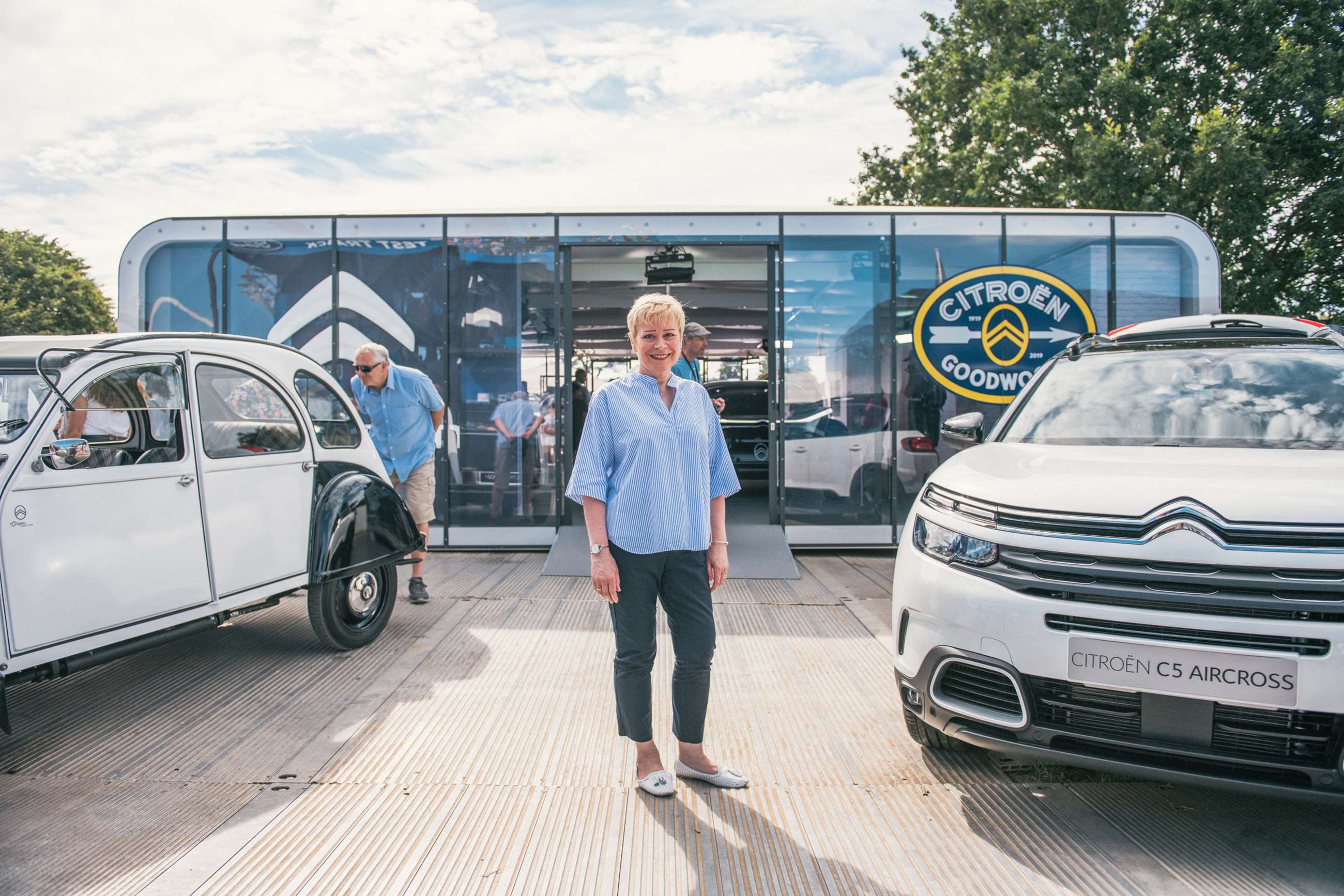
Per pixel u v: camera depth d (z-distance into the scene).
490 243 7.25
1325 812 2.63
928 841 2.47
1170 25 17.33
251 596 3.81
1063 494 2.58
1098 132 16.70
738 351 15.33
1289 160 16.25
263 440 3.96
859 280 7.21
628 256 9.18
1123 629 2.31
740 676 4.02
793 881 2.25
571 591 5.71
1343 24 16.39
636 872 2.29
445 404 7.26
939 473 3.14
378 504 4.44
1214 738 2.22
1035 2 18.48
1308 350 3.42
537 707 3.58
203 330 7.27
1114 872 2.29
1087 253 7.25
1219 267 7.23
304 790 2.79
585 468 2.67
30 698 3.67
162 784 2.84
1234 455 2.81
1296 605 2.14
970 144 21.14
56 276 53.12
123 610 3.21
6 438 2.91
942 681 2.66
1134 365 3.61
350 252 7.26
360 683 3.88
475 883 2.24
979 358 7.27
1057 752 2.40
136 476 3.28
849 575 6.35
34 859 2.36
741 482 11.80
